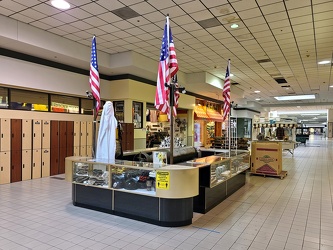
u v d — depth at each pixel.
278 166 7.96
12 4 5.32
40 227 3.90
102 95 9.79
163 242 3.43
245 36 7.13
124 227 3.92
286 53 8.70
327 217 4.46
